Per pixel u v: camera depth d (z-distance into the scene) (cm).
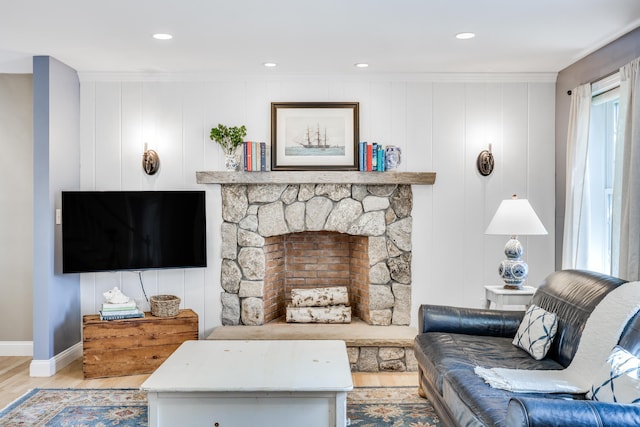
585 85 445
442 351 333
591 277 325
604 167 452
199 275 513
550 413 190
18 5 334
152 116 511
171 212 493
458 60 466
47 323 450
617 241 388
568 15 356
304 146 509
